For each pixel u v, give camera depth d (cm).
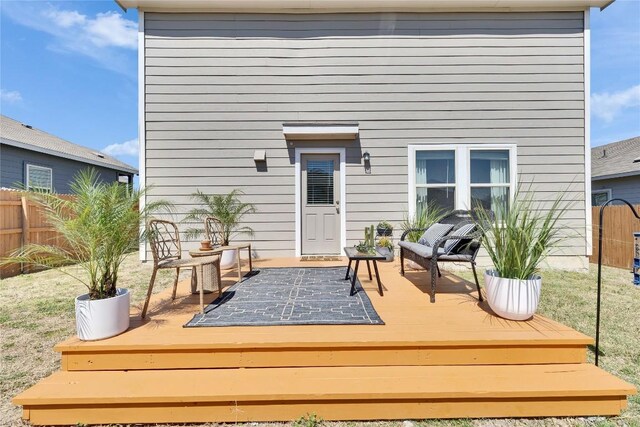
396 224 542
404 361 214
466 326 235
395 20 540
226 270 436
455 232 316
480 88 541
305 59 540
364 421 189
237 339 215
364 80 542
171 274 507
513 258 251
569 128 543
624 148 1185
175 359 212
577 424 186
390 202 543
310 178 553
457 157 541
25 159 892
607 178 950
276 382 196
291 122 542
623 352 254
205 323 243
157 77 535
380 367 213
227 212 484
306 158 552
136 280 466
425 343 212
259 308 277
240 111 540
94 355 211
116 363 211
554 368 211
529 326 236
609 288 436
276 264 479
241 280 373
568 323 309
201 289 265
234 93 540
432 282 293
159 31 533
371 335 220
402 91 542
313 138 539
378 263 491
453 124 542
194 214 516
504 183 545
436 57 541
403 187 543
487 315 258
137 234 258
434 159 548
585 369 209
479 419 190
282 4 523
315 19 540
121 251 239
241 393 186
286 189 544
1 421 187
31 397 182
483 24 540
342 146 544
